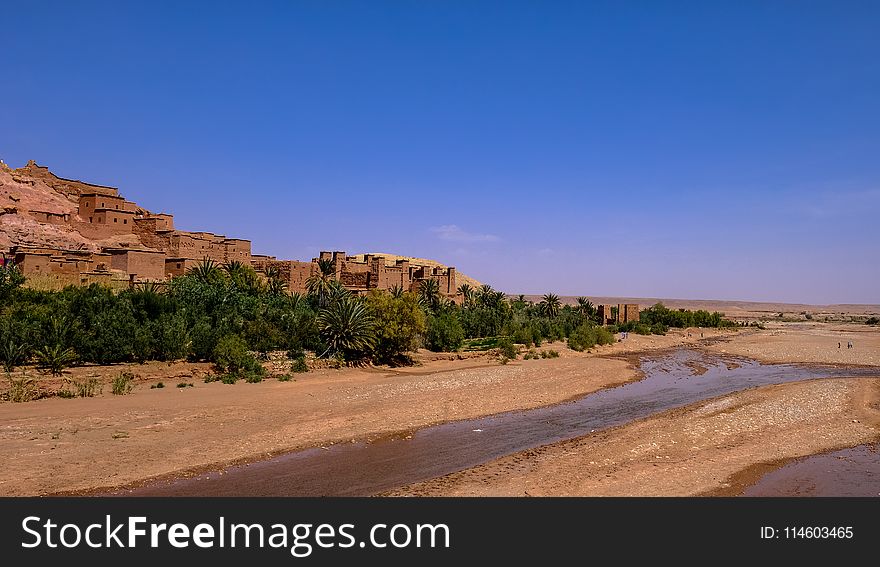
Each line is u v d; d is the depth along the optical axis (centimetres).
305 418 2519
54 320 3083
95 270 5462
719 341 8819
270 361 3956
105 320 3362
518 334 6494
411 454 2025
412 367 4681
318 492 1598
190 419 2395
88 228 6919
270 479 1709
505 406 3053
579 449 2075
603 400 3375
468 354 5369
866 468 1844
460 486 1636
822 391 3525
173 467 1777
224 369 3609
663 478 1703
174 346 3497
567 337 7438
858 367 5484
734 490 1606
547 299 10200
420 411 2800
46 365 2950
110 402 2630
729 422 2528
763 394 3444
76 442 1961
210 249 7031
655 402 3300
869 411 2856
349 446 2123
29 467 1691
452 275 10294
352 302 4578
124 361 3344
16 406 2444
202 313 4169
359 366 4359
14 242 6025
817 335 10662
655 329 9869
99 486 1591
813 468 1834
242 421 2416
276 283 6444
